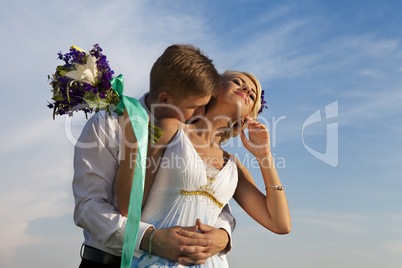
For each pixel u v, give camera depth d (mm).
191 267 2994
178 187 3121
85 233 3127
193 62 3102
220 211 3391
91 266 2975
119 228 2840
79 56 2943
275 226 3611
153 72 3199
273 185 3648
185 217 3107
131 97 3062
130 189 2936
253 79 3631
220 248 3121
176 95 3150
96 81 2912
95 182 2980
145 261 2957
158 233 2920
